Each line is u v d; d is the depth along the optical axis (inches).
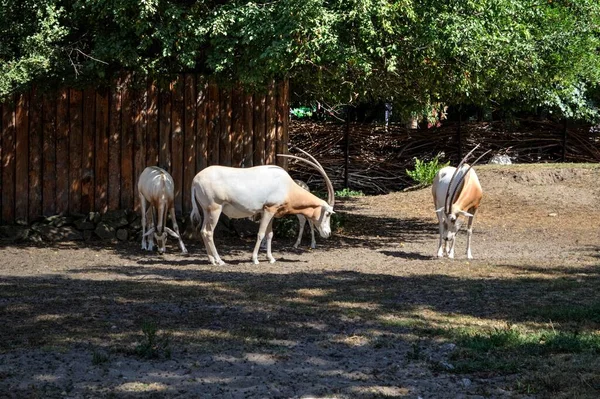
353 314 319.0
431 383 236.7
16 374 239.0
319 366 252.5
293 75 547.5
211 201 455.2
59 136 563.8
